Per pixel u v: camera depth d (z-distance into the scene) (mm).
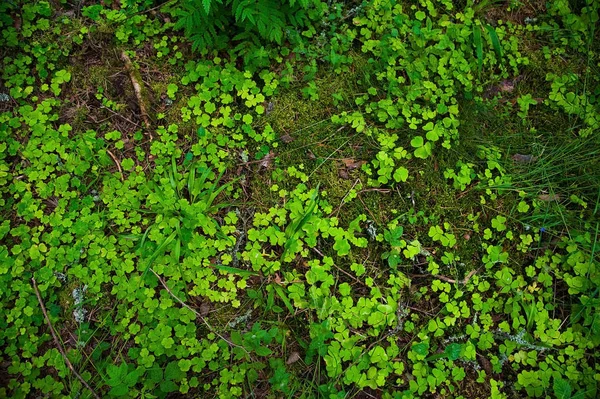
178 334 651
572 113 863
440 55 860
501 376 689
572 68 906
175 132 775
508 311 716
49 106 760
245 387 644
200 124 788
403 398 646
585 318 707
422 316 714
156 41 836
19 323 639
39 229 690
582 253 746
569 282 731
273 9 750
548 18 941
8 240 690
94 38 820
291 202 745
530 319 705
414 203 776
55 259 677
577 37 917
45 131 744
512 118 858
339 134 810
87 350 646
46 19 809
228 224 737
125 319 656
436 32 864
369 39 863
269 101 821
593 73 904
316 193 748
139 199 725
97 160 746
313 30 837
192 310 668
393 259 727
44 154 730
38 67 787
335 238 728
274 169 778
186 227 703
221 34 825
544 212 784
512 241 770
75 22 820
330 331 670
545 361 692
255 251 711
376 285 728
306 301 692
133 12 835
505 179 794
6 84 767
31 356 628
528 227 773
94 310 669
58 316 657
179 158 770
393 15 878
